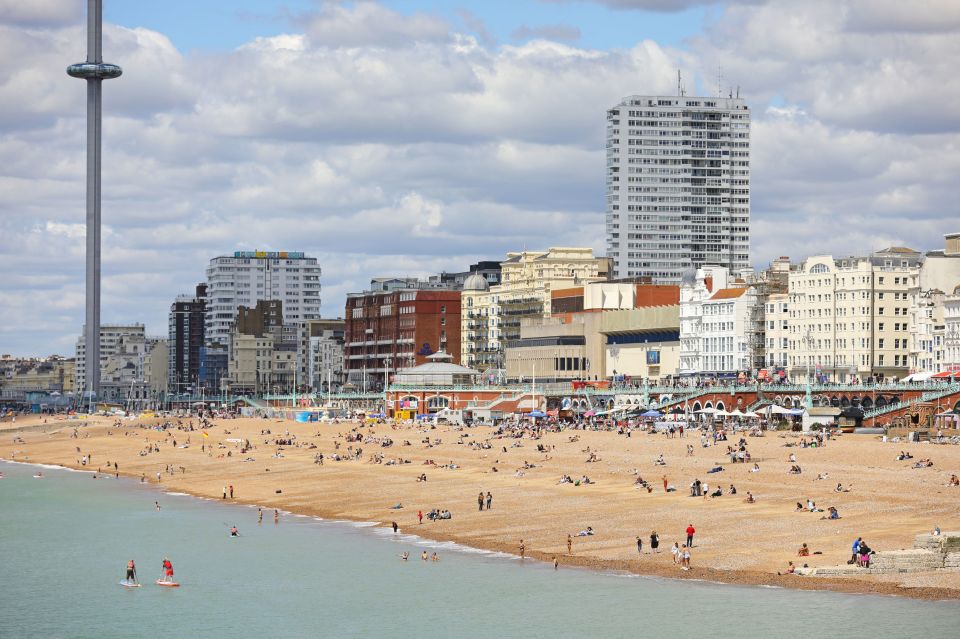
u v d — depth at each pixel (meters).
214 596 120.44
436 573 125.69
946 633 99.25
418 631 106.50
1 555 143.00
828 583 113.38
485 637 103.88
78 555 142.50
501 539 139.75
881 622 102.19
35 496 198.12
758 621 103.94
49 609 117.31
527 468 190.50
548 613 109.44
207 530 157.50
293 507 174.00
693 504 149.38
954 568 115.94
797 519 136.25
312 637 106.25
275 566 132.50
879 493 146.50
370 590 120.25
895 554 115.94
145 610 116.31
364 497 176.25
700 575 118.56
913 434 190.50
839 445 185.00
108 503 187.25
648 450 198.62
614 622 105.81
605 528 140.25
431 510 159.88
